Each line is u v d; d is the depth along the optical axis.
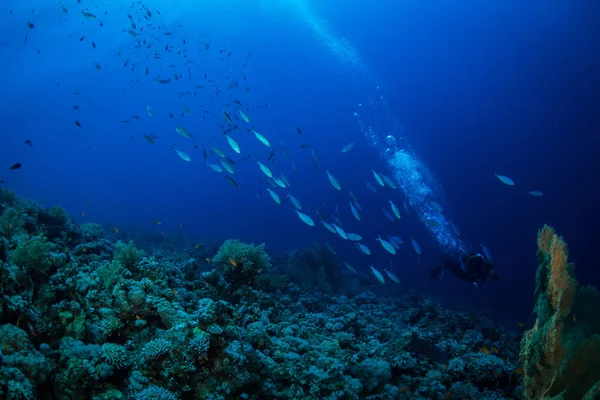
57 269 4.62
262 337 5.12
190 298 5.96
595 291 4.57
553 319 4.02
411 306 11.14
